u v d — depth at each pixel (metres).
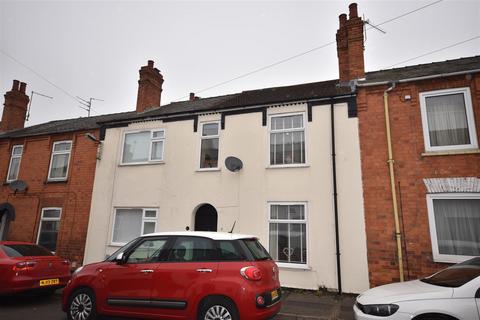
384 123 8.58
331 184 8.75
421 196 7.83
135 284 5.45
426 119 8.25
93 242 11.33
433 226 7.58
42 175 13.27
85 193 12.11
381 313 4.65
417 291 4.75
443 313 4.29
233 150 10.16
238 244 5.29
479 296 4.27
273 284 5.24
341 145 8.86
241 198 9.67
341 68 10.80
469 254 7.32
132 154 11.91
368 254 7.97
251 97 11.76
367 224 8.14
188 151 10.84
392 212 7.98
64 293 5.95
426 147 8.07
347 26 10.36
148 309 5.29
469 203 7.55
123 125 12.20
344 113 9.04
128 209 11.33
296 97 9.84
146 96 14.03
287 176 9.29
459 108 8.12
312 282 8.33
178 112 11.18
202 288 5.01
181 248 5.53
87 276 5.87
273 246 9.06
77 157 12.76
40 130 14.87
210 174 10.30
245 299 4.76
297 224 8.98
